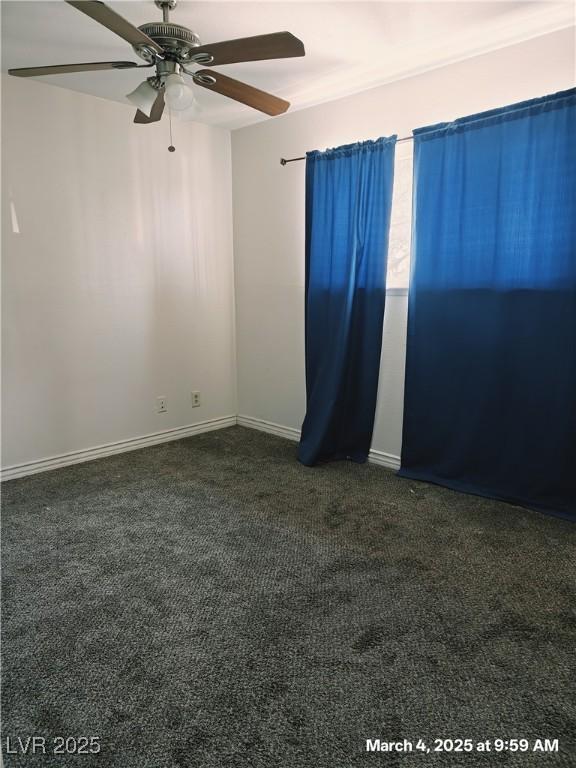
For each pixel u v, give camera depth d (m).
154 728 1.31
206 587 1.92
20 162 2.80
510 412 2.55
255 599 1.85
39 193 2.90
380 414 3.16
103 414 3.37
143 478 3.01
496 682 1.46
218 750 1.25
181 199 3.57
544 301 2.35
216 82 2.06
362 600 1.84
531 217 2.33
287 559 2.11
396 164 2.91
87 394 3.27
